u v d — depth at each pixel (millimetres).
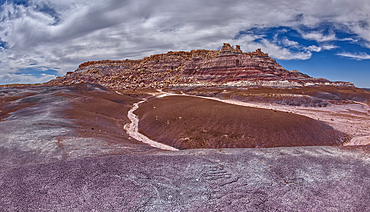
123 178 8180
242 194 7207
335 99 84062
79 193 7129
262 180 8133
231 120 36281
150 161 9875
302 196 7090
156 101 61531
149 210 6312
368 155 10148
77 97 60031
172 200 6840
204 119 37469
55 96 59812
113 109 52344
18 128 20203
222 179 8203
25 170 8898
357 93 97000
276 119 36156
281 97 72688
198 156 10594
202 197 7020
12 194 7051
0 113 42031
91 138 18812
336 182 7895
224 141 30297
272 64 149625
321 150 11219
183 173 8680
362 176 8211
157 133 34562
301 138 31078
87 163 9617
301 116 39125
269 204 6664
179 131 33969
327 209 6418
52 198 6844
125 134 33000
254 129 32906
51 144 14984
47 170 8867
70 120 30812
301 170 8914
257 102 73062
